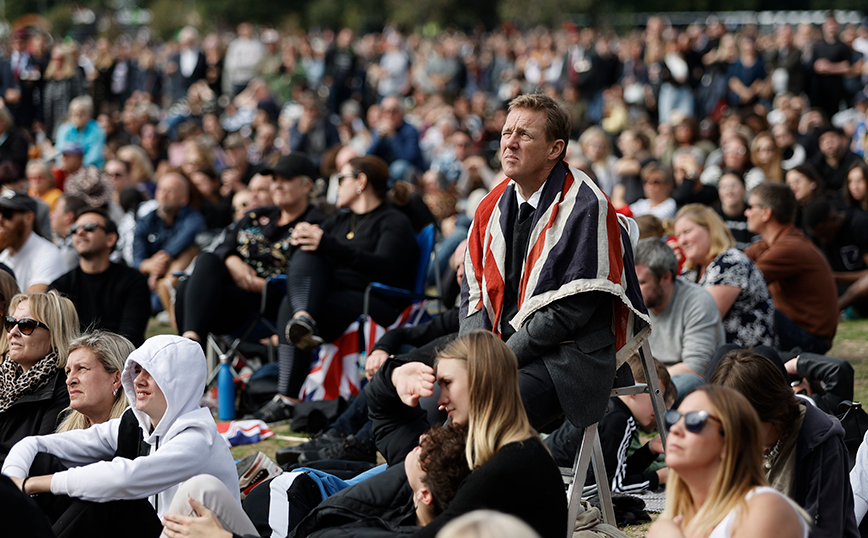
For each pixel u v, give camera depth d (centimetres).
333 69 4450
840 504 670
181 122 3553
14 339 909
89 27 9194
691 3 9719
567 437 892
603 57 3812
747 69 3266
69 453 770
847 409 820
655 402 757
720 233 1259
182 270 1717
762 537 510
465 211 2044
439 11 9419
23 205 1376
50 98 3300
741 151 1992
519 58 4803
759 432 535
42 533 595
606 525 727
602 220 695
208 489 648
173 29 9406
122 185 2172
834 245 1723
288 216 1352
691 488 547
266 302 1297
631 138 2272
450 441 620
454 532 357
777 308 1376
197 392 749
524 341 694
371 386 746
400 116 2697
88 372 817
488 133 3073
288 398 1236
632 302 725
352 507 668
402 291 1253
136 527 718
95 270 1294
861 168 1731
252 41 4381
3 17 9400
